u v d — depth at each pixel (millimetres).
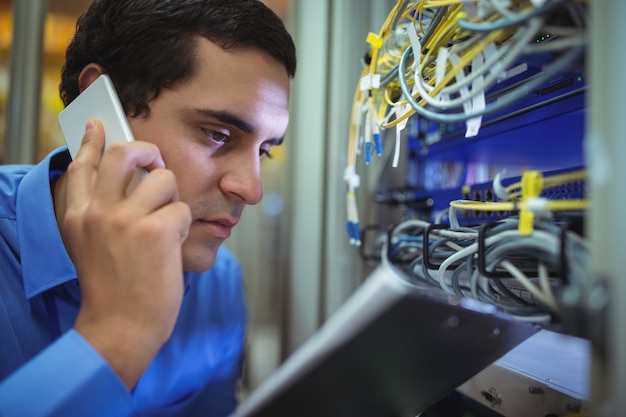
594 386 283
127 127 515
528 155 780
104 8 588
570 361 575
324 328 331
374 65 538
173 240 443
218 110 527
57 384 396
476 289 462
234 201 592
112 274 425
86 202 458
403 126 496
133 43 546
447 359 416
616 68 269
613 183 269
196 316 951
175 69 524
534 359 586
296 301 1177
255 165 583
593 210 281
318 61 1123
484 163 905
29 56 1424
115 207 438
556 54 364
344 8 1054
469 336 384
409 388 448
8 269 686
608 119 272
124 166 453
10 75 1421
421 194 810
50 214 671
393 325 317
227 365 1009
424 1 451
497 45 394
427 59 438
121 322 422
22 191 696
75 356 405
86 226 433
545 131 608
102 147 512
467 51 384
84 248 436
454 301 316
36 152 1432
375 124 569
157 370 843
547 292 351
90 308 428
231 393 1001
